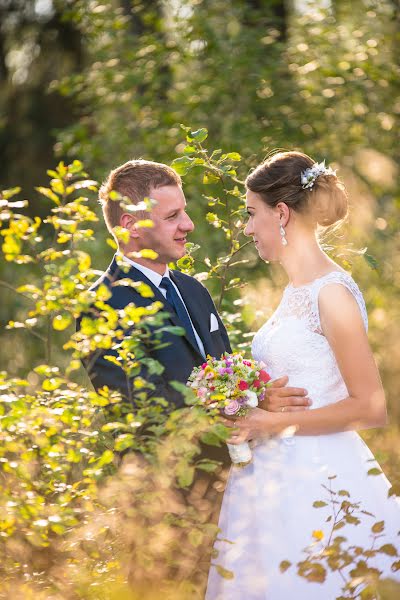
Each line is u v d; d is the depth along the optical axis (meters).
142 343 4.59
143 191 4.77
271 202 4.57
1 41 15.50
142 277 4.83
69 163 15.34
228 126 10.38
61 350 11.15
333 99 10.85
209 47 10.82
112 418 4.45
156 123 11.09
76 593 4.31
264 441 4.66
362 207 10.51
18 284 11.96
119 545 4.53
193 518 4.25
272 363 4.59
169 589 4.36
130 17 11.61
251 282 9.26
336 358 4.37
